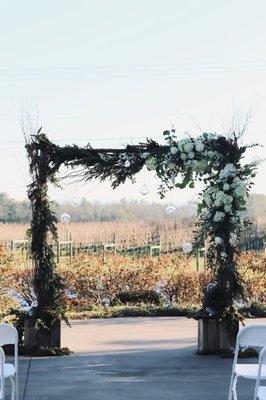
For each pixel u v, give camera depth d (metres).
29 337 9.38
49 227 9.44
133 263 16.91
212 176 9.08
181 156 8.93
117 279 16.55
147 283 16.66
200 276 16.41
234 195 8.95
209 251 9.19
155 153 9.06
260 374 4.55
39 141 9.28
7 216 40.62
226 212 9.05
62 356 9.19
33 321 9.35
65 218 9.73
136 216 45.12
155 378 7.48
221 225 9.07
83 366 8.32
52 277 9.46
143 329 12.25
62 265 17.25
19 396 6.64
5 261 14.81
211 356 8.95
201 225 9.19
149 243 31.78
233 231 9.05
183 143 8.95
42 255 9.44
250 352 8.87
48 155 9.24
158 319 13.88
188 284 16.45
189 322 13.23
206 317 9.08
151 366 8.28
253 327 5.00
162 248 29.42
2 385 4.81
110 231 35.22
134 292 16.44
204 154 8.98
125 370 8.04
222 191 8.91
